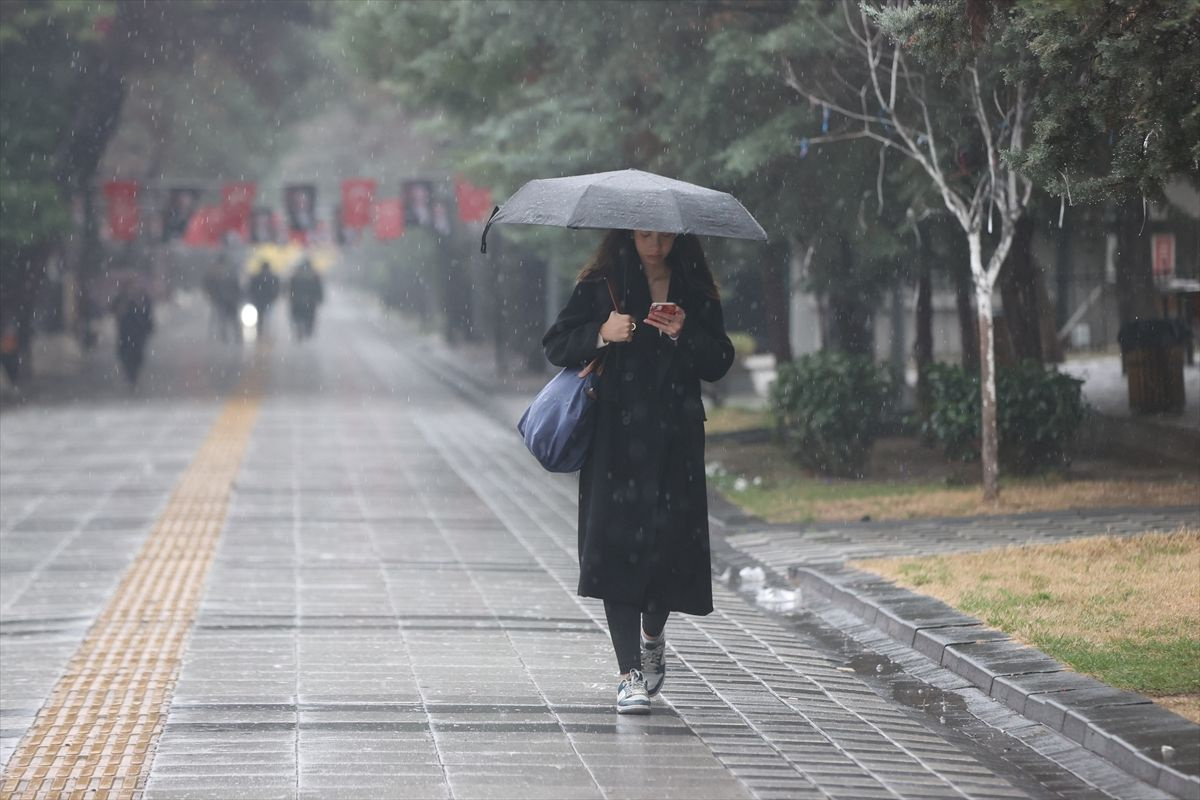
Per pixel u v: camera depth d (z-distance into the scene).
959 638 28.95
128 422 89.44
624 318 23.56
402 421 91.81
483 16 65.38
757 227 24.44
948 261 60.62
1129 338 59.53
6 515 50.66
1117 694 24.44
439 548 44.03
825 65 52.88
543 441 24.16
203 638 31.06
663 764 22.08
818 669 29.12
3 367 116.69
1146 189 26.83
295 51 158.62
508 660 29.06
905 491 53.56
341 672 27.91
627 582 24.06
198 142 191.00
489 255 138.75
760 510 50.88
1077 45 26.12
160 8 130.62
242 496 55.84
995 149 45.88
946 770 22.17
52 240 122.38
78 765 22.05
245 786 20.94
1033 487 51.62
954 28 31.81
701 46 60.78
